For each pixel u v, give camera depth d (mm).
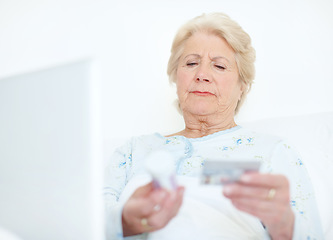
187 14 1937
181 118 1888
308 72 1692
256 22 1787
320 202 1331
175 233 1079
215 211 1119
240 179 799
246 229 1120
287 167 1260
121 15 2004
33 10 2127
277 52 1746
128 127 1963
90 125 678
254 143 1336
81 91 681
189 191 1166
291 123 1608
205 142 1390
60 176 716
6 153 783
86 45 2061
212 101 1464
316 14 1681
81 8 2061
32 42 2139
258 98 1763
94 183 683
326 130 1537
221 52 1482
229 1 1855
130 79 1980
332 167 1408
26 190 763
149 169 766
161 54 1953
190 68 1521
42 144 733
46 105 722
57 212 728
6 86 777
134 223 911
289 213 936
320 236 1112
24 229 781
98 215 691
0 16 2137
